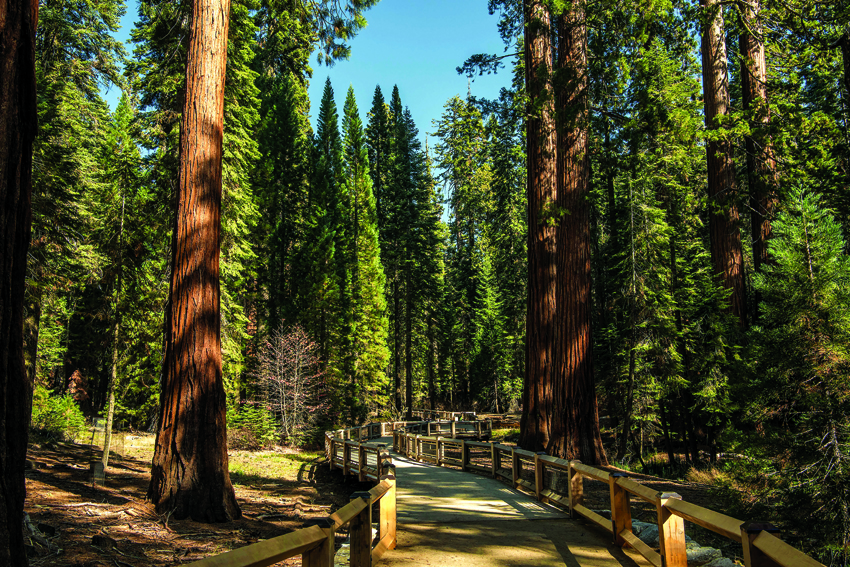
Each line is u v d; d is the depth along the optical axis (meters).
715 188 17.42
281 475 17.05
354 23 13.27
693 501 10.26
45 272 18.14
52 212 17.45
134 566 5.51
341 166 44.19
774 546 2.71
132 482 11.27
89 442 19.34
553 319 15.20
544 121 15.27
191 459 8.66
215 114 9.88
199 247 9.33
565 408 14.46
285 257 38.75
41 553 5.45
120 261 15.61
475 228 57.09
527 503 9.09
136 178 17.20
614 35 13.83
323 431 29.94
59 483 9.87
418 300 47.66
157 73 17.16
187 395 8.88
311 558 3.12
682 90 20.53
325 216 38.12
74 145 20.02
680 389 19.00
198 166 9.57
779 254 8.17
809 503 7.34
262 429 24.44
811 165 13.28
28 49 3.25
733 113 13.99
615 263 23.88
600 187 26.95
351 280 39.44
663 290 19.59
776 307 8.15
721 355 16.81
